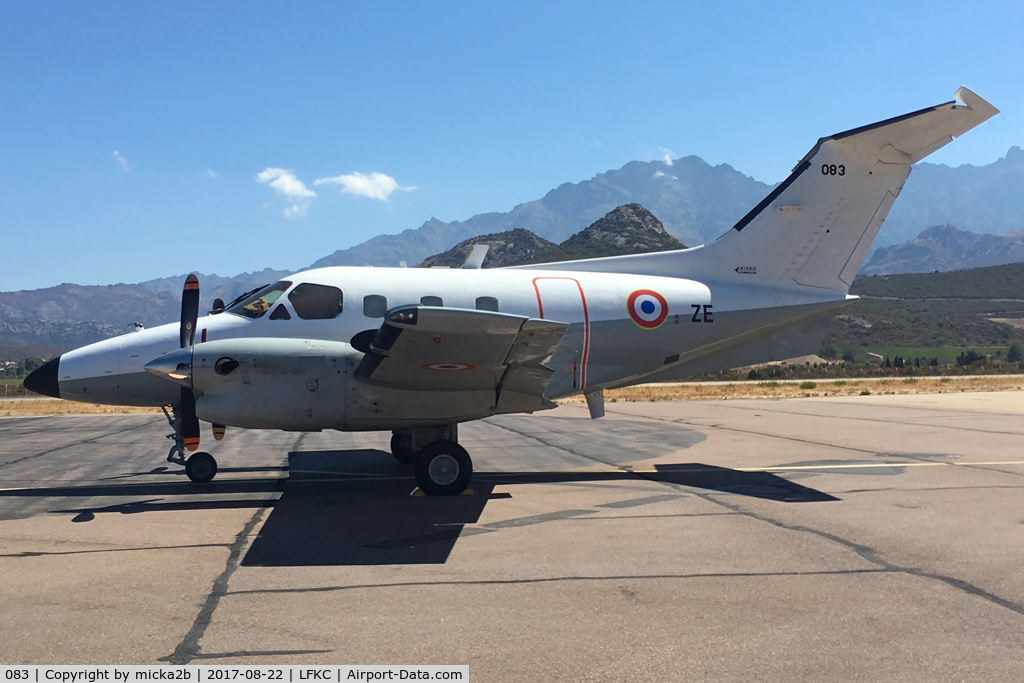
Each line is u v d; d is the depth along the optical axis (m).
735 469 11.21
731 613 5.02
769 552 6.51
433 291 10.14
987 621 4.89
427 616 4.96
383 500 8.90
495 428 17.56
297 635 4.64
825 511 8.16
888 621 4.88
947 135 11.16
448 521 7.76
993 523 7.57
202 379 8.70
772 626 4.79
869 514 8.00
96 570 5.98
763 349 11.70
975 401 26.17
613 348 10.80
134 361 10.02
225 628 4.75
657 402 27.64
